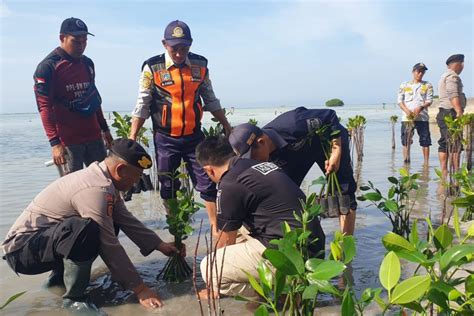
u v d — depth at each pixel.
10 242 3.06
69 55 4.38
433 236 1.78
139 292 3.02
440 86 7.05
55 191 3.06
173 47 3.96
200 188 4.27
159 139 4.20
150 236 3.43
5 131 25.69
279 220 2.81
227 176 2.87
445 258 1.58
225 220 2.91
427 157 8.73
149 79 4.10
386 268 1.50
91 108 4.52
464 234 3.93
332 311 2.79
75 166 4.54
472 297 1.67
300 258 1.71
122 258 3.03
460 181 4.60
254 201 2.85
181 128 4.12
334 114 3.81
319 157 3.86
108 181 3.04
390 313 2.66
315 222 2.81
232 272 2.93
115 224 3.42
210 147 3.02
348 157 3.88
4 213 5.39
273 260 1.66
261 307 1.64
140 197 6.54
